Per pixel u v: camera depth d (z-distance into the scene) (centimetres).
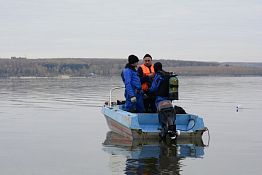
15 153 1005
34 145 1118
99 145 1108
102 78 10081
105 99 2958
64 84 6012
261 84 6391
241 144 1127
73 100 2856
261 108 2331
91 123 1622
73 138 1234
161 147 1057
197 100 2900
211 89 4612
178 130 1114
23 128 1462
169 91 1117
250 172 816
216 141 1176
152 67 1255
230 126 1542
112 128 1358
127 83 1198
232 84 6350
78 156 964
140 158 930
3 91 4022
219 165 869
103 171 821
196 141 1135
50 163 894
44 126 1523
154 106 1235
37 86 5294
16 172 820
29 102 2669
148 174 791
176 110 1203
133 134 1112
